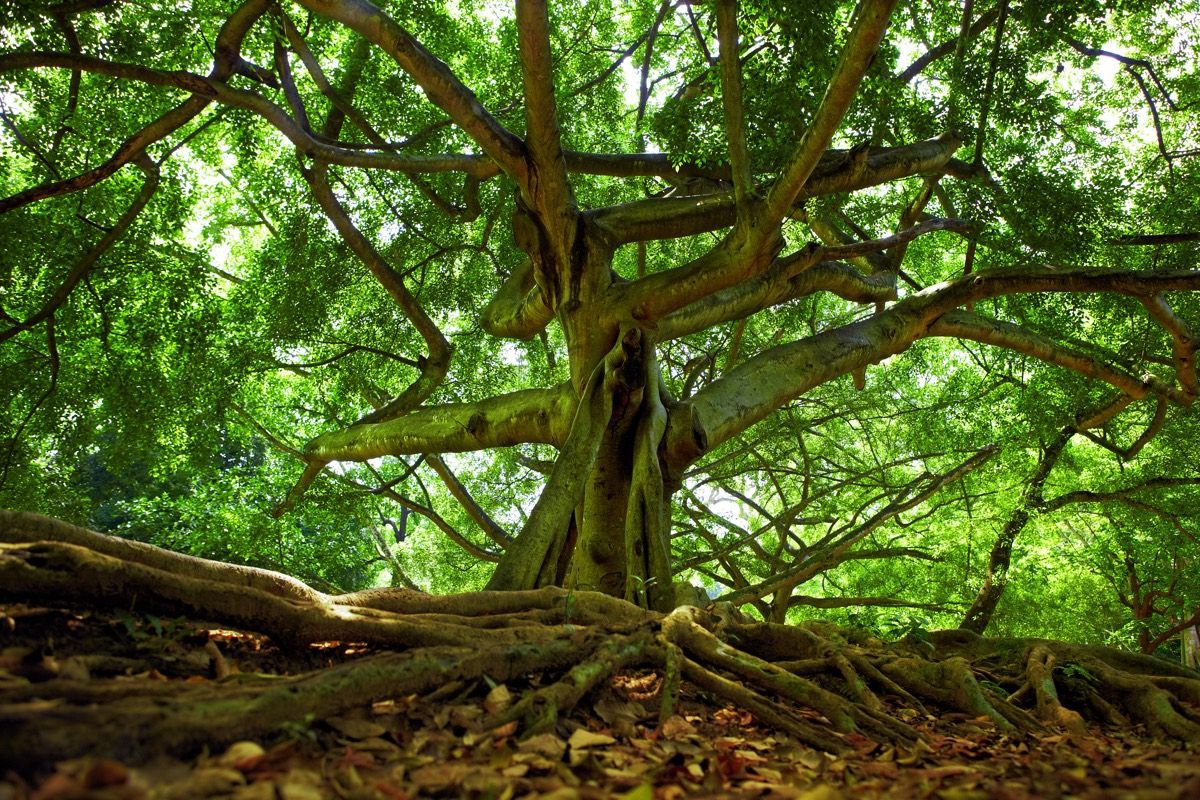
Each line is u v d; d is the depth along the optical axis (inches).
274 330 610.2
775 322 713.0
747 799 106.1
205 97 410.6
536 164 362.9
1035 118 442.9
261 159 657.6
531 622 224.1
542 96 333.1
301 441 785.6
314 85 586.9
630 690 185.8
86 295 594.6
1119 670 254.4
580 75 663.8
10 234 516.4
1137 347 563.5
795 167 303.4
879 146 431.2
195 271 599.5
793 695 187.0
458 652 159.0
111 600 152.9
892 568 858.8
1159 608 898.1
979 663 279.7
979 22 462.9
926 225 391.2
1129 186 589.6
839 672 228.4
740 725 177.6
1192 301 588.1
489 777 109.1
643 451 354.9
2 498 618.5
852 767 137.5
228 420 720.3
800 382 418.6
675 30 650.2
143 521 790.5
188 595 158.9
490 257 687.1
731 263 348.8
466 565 877.8
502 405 436.5
